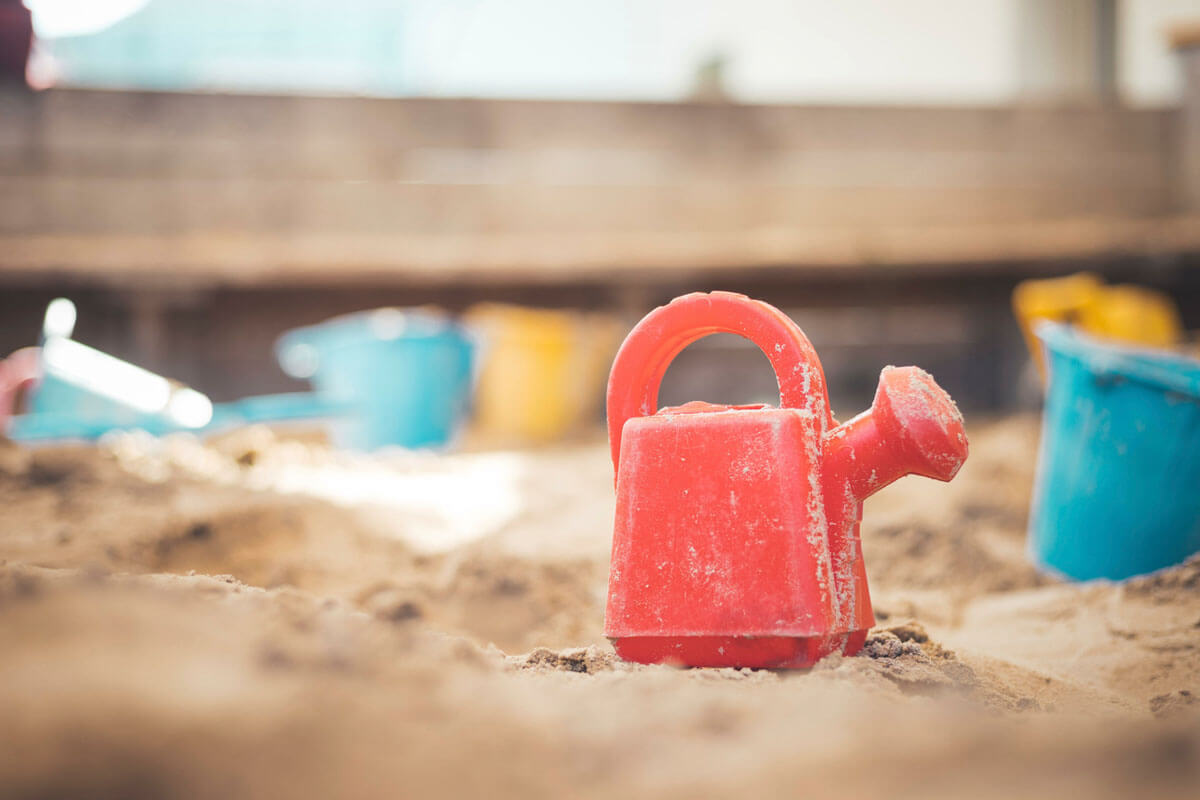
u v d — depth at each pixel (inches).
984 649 86.4
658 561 65.6
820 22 562.3
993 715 54.2
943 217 313.7
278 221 286.4
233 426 193.6
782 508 63.4
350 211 288.8
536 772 36.2
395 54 791.1
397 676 43.7
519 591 108.9
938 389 65.4
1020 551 132.4
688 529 65.2
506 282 287.9
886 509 154.9
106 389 185.6
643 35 687.7
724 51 616.1
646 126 301.9
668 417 67.4
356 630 50.1
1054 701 68.5
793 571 62.6
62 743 32.4
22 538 111.0
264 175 286.2
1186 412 102.7
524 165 297.4
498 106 295.7
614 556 67.3
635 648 65.8
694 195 303.6
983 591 113.3
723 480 64.9
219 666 40.3
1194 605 91.8
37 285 262.2
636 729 42.3
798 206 308.0
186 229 282.5
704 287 294.0
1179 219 319.0
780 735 40.6
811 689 54.4
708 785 35.3
